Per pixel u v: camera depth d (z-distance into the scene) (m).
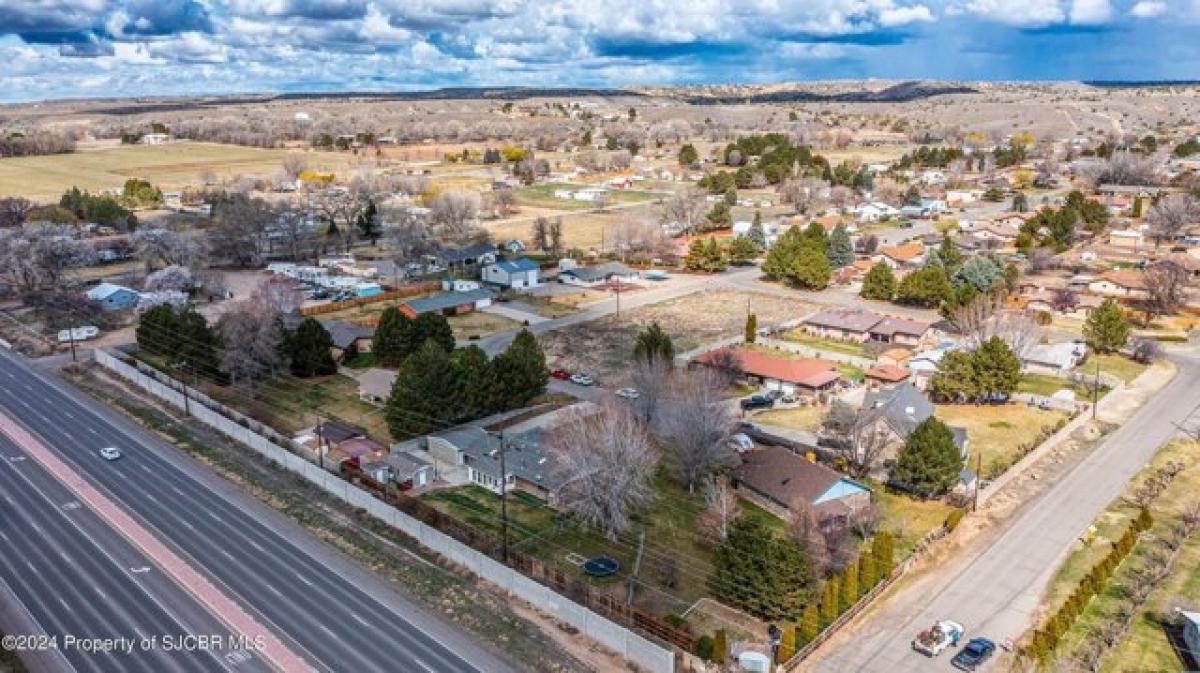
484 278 148.75
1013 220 191.25
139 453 80.25
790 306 134.62
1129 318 123.75
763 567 54.06
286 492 72.62
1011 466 75.75
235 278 152.38
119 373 102.75
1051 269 155.12
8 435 84.19
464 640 52.69
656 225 175.62
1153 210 181.75
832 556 58.62
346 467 75.38
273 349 97.12
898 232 191.50
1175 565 60.59
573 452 67.12
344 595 57.34
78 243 159.25
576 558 62.41
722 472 73.56
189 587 57.97
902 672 49.91
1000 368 90.50
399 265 156.50
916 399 86.31
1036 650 50.16
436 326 104.25
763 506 70.38
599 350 111.44
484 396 85.69
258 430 83.56
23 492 71.94
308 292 139.75
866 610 56.09
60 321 123.00
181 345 101.94
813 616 52.41
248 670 49.50
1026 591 58.16
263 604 56.09
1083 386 97.69
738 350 105.31
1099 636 52.78
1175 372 102.50
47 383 99.75
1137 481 74.25
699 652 50.50
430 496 72.19
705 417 72.88
